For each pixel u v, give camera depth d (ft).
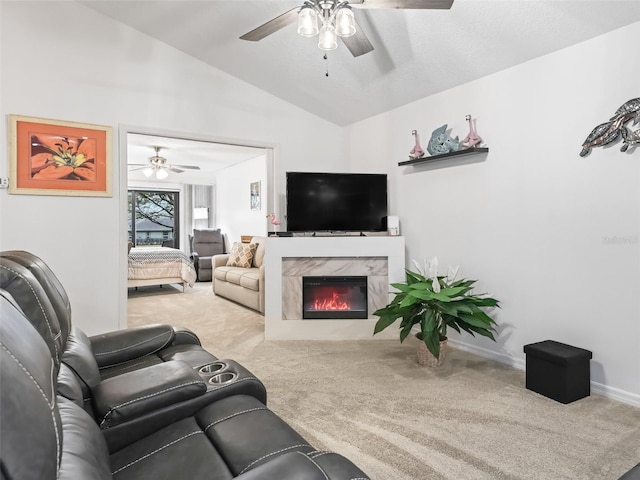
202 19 11.30
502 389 8.80
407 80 12.02
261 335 13.41
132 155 23.63
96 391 4.67
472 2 8.44
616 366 8.30
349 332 12.94
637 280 7.98
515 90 10.08
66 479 2.41
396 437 6.82
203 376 5.52
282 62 12.68
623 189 8.14
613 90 8.21
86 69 11.59
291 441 3.97
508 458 6.20
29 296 4.02
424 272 11.32
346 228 13.70
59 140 11.23
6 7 10.53
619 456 6.24
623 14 7.74
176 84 13.01
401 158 13.76
